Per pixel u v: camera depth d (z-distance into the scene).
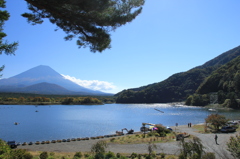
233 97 123.62
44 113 106.50
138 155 19.45
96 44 11.12
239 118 72.25
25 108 143.12
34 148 29.19
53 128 56.81
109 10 9.89
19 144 32.88
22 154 15.17
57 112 113.75
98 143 17.98
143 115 99.94
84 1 8.82
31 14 10.52
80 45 11.85
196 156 13.59
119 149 24.61
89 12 9.73
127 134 44.53
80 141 35.12
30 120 76.06
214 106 139.50
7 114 98.88
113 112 117.69
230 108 121.75
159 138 32.81
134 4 9.96
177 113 109.62
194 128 46.41
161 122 72.56
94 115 98.56
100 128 57.44
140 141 30.55
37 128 56.78
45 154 18.45
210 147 22.03
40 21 10.95
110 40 10.99
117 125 64.62
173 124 67.12
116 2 9.95
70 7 9.54
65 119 80.19
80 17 9.91
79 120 77.06
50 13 10.27
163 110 132.50
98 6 9.12
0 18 10.98
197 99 163.00
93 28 10.15
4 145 10.34
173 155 19.02
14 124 64.75
